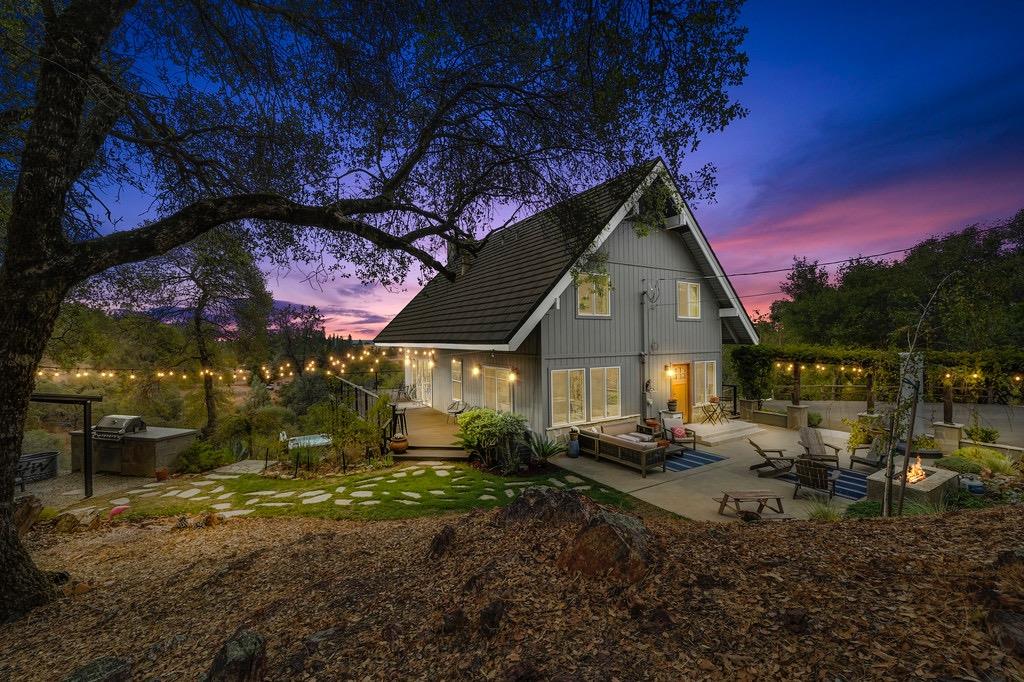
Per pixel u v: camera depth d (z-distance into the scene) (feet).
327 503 31.07
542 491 18.67
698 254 57.31
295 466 42.78
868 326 108.88
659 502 31.86
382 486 34.63
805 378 87.71
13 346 16.11
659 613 10.97
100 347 56.39
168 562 21.94
